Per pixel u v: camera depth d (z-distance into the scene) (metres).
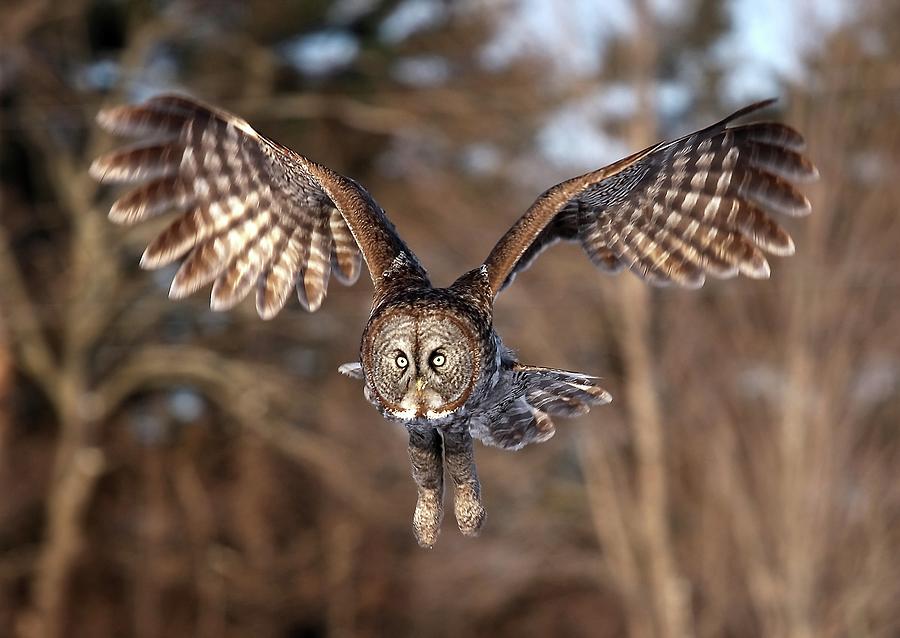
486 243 22.14
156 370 27.53
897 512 19.22
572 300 21.06
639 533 21.39
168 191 6.57
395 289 6.10
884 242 18.98
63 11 27.31
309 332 27.95
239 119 6.33
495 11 24.36
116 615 28.36
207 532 28.19
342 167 28.98
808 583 19.03
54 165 28.61
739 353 19.61
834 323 18.89
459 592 23.58
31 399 30.38
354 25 28.83
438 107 24.78
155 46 29.14
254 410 26.89
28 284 29.48
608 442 21.25
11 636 27.89
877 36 19.44
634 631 21.44
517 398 6.52
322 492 28.41
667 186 6.83
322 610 28.80
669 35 22.34
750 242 6.76
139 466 29.12
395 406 5.88
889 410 19.34
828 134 18.94
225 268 6.78
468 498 6.22
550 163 22.09
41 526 29.22
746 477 19.61
